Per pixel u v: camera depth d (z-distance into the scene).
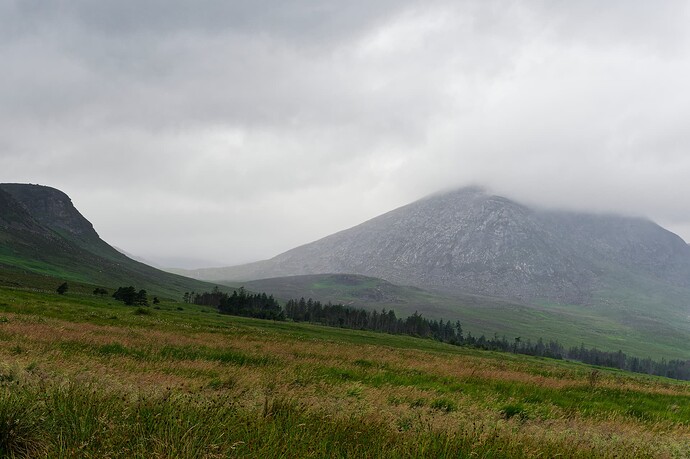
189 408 8.00
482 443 8.28
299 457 6.43
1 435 6.12
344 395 14.42
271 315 183.75
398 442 7.89
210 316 129.38
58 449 5.79
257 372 19.25
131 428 6.52
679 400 25.77
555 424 13.69
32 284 168.25
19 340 22.80
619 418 16.69
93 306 92.56
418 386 20.23
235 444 6.12
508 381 25.34
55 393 7.93
